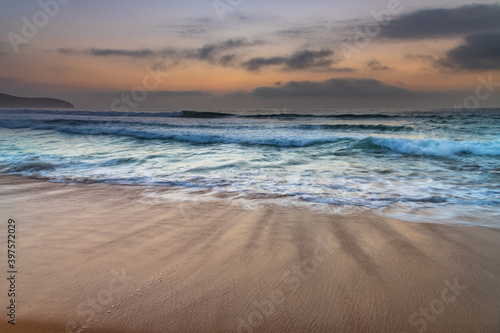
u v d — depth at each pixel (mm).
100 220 3414
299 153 9172
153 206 3967
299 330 1665
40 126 16953
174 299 1910
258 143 11617
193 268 2307
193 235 2969
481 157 8469
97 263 2379
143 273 2225
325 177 5859
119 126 17859
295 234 2992
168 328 1669
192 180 5574
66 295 1932
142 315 1759
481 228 3152
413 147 9656
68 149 9656
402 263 2396
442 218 3473
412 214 3621
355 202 4125
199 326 1684
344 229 3127
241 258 2477
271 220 3406
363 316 1774
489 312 1800
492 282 2117
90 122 20469
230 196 4465
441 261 2430
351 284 2100
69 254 2537
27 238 2881
